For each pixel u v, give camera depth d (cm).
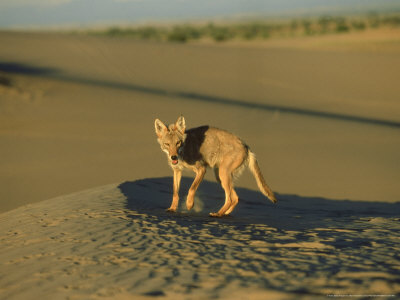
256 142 4556
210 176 3525
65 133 4466
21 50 9806
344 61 11862
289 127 5278
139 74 9006
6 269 1256
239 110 6100
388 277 1047
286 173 3678
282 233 1574
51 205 2189
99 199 2252
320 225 1828
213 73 9819
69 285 1063
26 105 5288
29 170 3453
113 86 7294
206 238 1469
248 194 3109
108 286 1030
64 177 3325
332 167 3841
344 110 7262
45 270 1199
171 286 1001
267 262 1180
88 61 9550
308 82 9369
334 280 1027
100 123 4888
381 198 3078
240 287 978
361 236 1534
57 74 7938
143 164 3719
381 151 4378
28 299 1009
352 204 2867
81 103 5612
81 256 1295
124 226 1638
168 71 9638
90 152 3975
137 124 4944
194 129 2175
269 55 12438
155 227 1630
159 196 2558
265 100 7694
